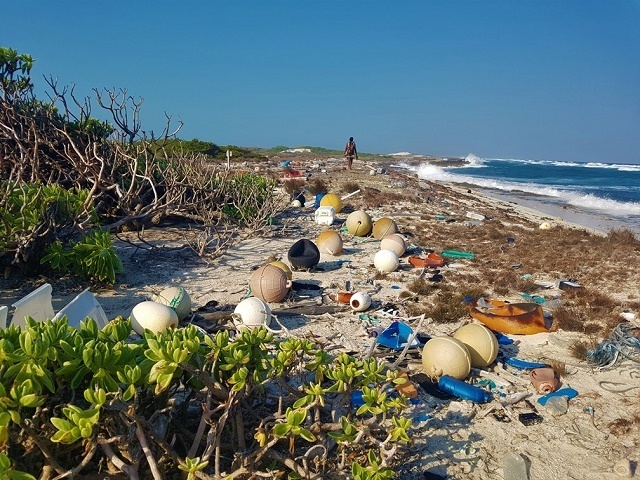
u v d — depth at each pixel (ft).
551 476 15.89
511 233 58.44
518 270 40.91
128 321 14.11
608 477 15.90
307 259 37.88
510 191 135.74
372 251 46.14
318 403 14.11
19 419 10.24
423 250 47.26
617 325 26.76
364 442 14.67
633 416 19.35
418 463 16.16
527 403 20.24
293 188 84.23
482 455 16.74
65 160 46.14
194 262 39.52
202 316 26.43
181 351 11.76
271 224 55.77
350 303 29.30
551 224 67.77
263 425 14.02
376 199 78.64
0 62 45.60
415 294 33.04
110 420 11.57
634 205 105.60
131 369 11.64
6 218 30.45
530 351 25.27
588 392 21.09
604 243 51.47
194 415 15.58
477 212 75.72
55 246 31.45
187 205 48.29
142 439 11.10
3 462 9.82
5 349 11.07
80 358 11.73
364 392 13.83
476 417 19.02
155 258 39.99
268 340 14.44
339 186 91.61
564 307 30.99
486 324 27.68
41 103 48.49
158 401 12.82
